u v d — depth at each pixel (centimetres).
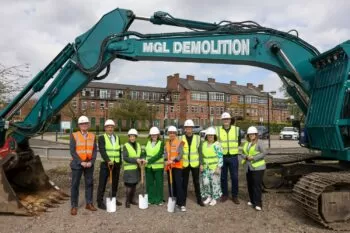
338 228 634
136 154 810
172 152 786
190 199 880
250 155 797
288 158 982
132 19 789
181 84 7338
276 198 879
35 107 791
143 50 777
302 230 637
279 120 8656
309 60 816
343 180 638
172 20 786
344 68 696
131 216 725
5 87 1522
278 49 799
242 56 798
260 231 634
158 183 824
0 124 765
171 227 656
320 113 761
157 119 7081
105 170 790
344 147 707
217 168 825
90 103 6725
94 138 781
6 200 720
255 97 8088
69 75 788
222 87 7888
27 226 653
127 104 6009
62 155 1839
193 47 784
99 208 782
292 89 900
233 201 846
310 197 645
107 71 803
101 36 780
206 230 639
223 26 796
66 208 777
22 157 804
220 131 862
